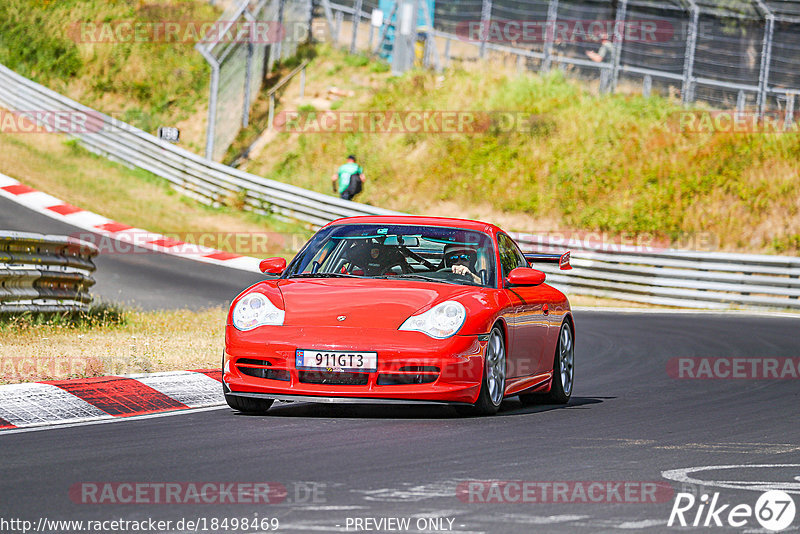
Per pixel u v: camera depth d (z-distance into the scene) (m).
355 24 129.50
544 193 104.44
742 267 78.75
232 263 80.31
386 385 26.94
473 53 130.12
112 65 128.75
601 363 44.81
